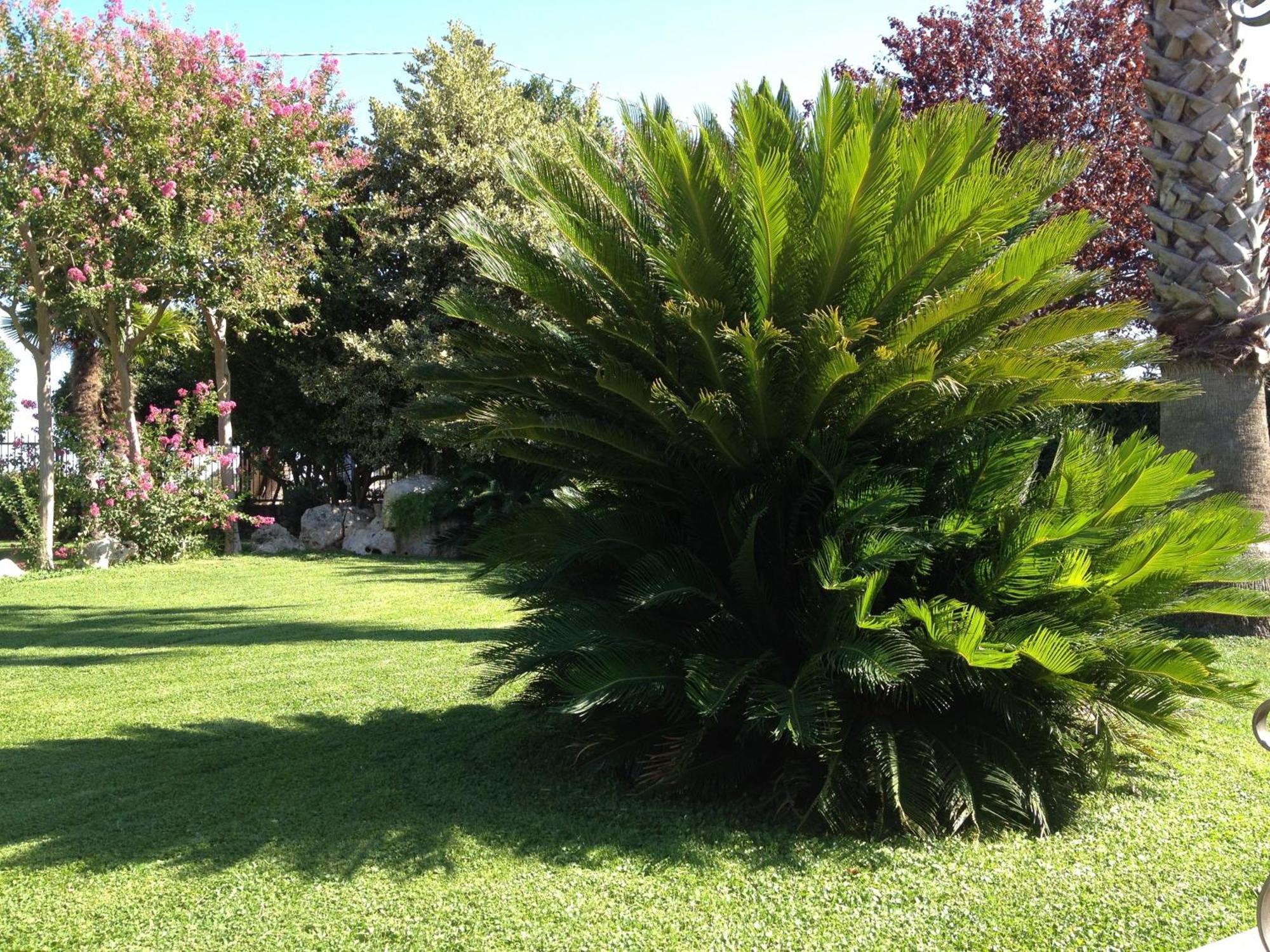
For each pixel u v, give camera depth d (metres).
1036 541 3.73
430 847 3.64
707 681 3.71
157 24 13.83
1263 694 5.53
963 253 4.06
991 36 13.11
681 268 4.07
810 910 3.07
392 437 18.23
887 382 3.74
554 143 15.70
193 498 15.32
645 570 4.16
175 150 13.49
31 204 12.21
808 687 3.76
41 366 13.76
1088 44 13.06
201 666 7.31
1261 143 11.79
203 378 19.95
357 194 18.75
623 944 2.86
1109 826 3.76
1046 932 2.90
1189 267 7.50
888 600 4.11
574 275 4.56
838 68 13.94
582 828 3.82
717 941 2.87
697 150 4.14
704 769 4.06
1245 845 3.54
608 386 3.93
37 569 13.80
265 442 20.58
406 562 15.74
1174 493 3.97
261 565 14.64
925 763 3.74
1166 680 3.74
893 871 3.36
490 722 5.56
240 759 4.91
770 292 4.17
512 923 3.00
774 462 4.31
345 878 3.36
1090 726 4.10
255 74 14.75
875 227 4.05
